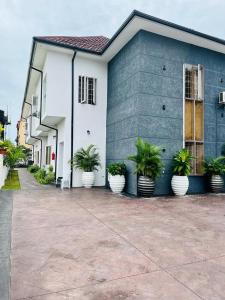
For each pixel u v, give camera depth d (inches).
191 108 439.8
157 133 403.5
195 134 438.9
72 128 487.2
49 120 525.0
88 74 508.1
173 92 420.2
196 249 168.2
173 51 424.2
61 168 547.2
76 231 204.8
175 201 349.7
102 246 171.6
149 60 402.3
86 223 229.0
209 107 454.3
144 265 142.4
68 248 167.3
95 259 150.0
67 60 490.0
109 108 509.7
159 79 409.4
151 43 404.8
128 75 428.8
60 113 479.5
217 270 137.1
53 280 124.3
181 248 169.6
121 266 140.9
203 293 113.4
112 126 488.4
